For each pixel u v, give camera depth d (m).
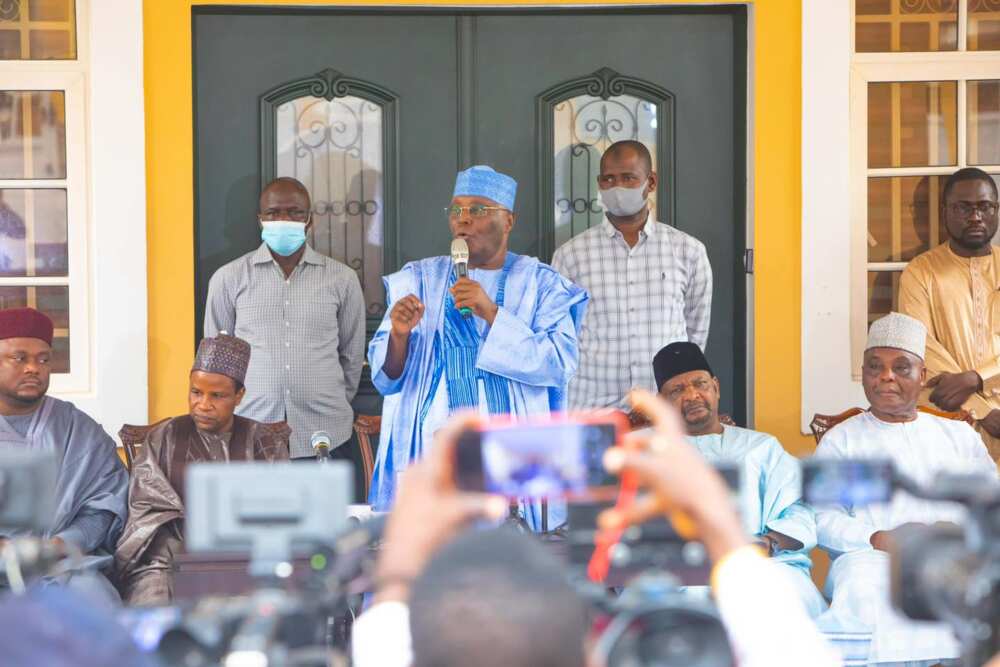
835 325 8.13
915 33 8.18
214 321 7.76
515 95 8.26
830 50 8.08
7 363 6.35
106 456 6.55
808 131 8.08
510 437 2.13
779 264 8.14
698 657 1.97
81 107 7.93
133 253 7.89
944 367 7.70
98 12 7.82
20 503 2.23
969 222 7.74
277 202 7.59
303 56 8.18
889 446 6.80
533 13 8.24
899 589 2.12
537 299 6.79
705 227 8.34
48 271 8.01
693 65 8.30
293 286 7.73
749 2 8.11
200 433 6.44
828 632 6.07
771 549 6.38
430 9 8.13
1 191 7.96
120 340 7.89
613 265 7.89
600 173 7.85
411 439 6.58
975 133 8.21
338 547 2.30
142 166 7.89
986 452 6.85
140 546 6.15
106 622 1.48
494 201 6.72
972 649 2.05
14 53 7.93
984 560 2.05
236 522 2.20
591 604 2.14
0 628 1.40
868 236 8.23
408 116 8.23
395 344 6.47
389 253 8.24
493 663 1.50
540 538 5.46
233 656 2.06
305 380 7.68
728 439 6.75
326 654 2.21
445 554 1.60
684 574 2.74
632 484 1.94
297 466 2.21
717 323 8.38
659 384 6.87
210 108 8.13
